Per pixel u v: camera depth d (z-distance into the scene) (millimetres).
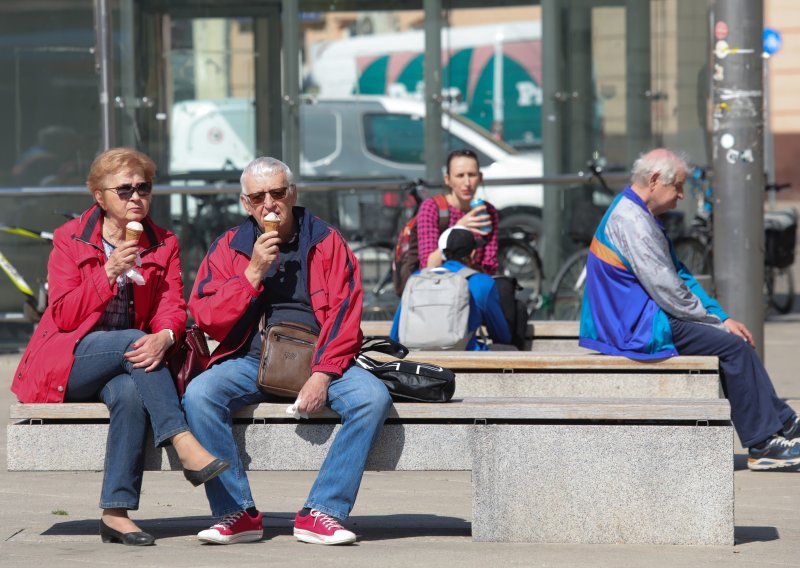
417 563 16531
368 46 39875
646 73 40250
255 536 17891
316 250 18281
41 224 38562
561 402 18141
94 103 38625
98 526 19141
